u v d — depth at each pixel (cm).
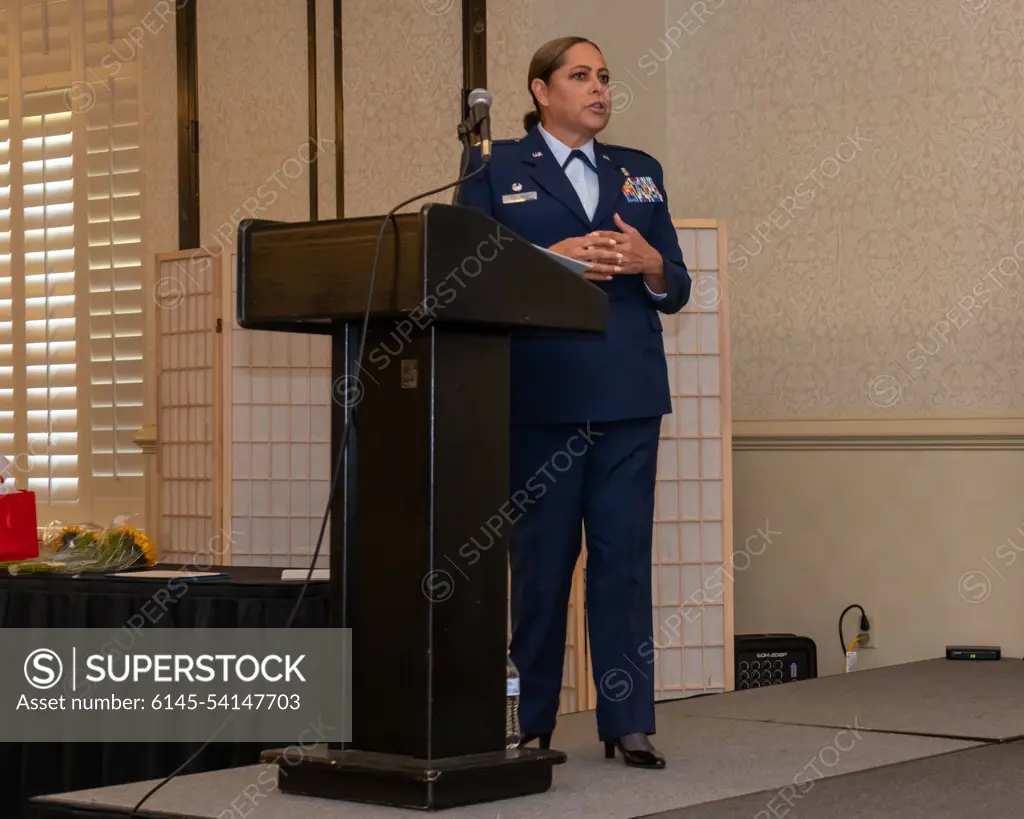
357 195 685
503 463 292
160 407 644
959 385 619
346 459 293
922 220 628
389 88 677
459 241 267
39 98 798
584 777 325
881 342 636
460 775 281
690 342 557
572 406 337
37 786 452
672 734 396
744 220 670
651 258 333
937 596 621
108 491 772
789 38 661
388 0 678
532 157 348
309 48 697
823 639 646
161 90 755
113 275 771
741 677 583
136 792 314
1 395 805
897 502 630
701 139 682
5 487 494
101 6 779
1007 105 610
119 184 773
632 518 344
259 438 603
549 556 347
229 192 728
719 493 557
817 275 652
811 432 645
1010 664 574
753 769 337
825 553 646
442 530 282
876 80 639
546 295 286
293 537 602
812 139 654
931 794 306
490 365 289
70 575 467
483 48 643
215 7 735
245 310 292
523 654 352
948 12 623
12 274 801
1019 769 336
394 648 287
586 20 651
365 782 286
